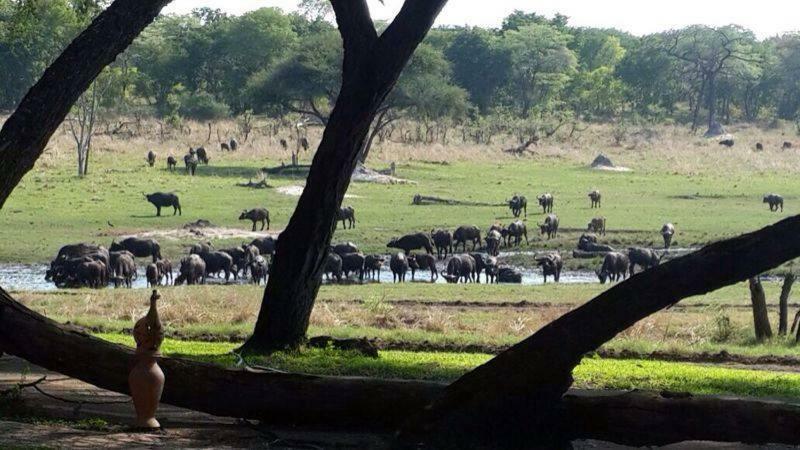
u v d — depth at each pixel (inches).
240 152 2935.5
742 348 823.7
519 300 1179.3
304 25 4911.4
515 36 4867.1
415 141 3339.1
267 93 2947.8
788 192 2549.2
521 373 401.7
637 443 405.7
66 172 2440.9
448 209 2234.3
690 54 4958.2
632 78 5201.8
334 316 964.6
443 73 3262.8
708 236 1948.8
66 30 2694.4
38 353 450.9
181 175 2524.6
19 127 517.7
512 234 1930.4
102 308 1005.8
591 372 626.8
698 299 1198.3
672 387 582.9
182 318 940.6
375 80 655.8
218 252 1576.0
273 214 2106.3
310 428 446.0
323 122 2984.7
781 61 5295.3
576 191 2551.7
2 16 2501.2
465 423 405.4
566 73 5059.1
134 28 542.0
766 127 4877.0
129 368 451.2
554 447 406.6
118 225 1918.1
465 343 798.5
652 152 3398.1
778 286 1355.8
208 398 443.8
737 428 393.7
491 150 3216.0
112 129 3307.1
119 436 406.6
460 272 1593.3
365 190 2416.3
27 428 414.0
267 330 682.2
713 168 3053.6
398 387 437.7
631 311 400.5
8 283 1438.2
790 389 597.3
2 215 1940.2
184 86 4352.9
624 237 1946.4
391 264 1611.7
